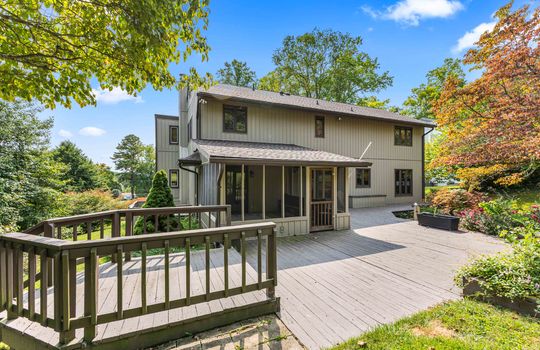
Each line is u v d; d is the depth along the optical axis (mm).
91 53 2996
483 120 6414
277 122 10734
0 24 2561
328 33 22203
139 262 4473
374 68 23562
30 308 2191
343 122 12352
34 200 10016
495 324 2541
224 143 8758
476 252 5422
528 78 5375
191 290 3256
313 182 7586
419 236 6953
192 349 2287
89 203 13359
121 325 2395
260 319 2793
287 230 7082
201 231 2570
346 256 5195
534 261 3045
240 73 26203
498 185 12266
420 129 14680
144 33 2451
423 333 2453
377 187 13234
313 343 2359
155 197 7781
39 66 2795
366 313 2916
